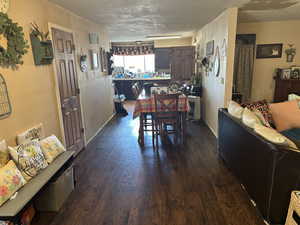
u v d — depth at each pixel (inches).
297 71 176.1
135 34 231.5
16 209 57.4
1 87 71.1
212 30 163.3
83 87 141.3
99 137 158.4
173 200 83.1
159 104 129.9
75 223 72.5
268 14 146.8
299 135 95.5
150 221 72.6
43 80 96.3
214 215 74.6
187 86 217.2
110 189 91.4
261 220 71.6
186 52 239.5
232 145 97.3
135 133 165.2
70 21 124.1
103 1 103.4
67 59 118.6
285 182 62.4
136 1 104.7
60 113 110.1
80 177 101.6
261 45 181.0
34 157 75.5
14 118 77.9
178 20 157.8
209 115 176.2
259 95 191.5
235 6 119.6
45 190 75.6
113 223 72.1
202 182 94.8
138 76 312.2
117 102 232.5
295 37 176.9
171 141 146.1
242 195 85.1
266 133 69.6
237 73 179.8
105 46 195.5
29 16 86.7
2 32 69.7
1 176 61.9
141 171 106.0
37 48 89.6
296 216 57.8
